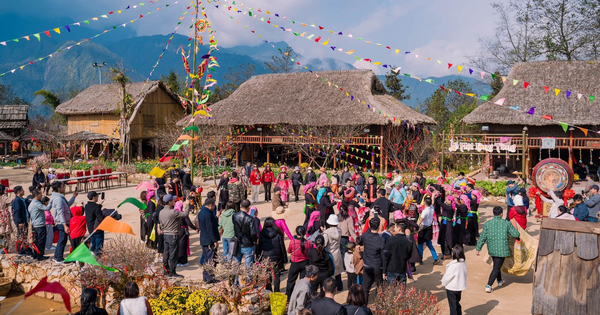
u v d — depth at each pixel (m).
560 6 38.47
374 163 33.16
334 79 35.34
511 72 30.03
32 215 10.60
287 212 10.37
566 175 14.38
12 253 11.14
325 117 31.73
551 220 7.23
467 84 59.34
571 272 6.47
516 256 9.43
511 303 8.55
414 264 10.19
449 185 18.84
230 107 35.91
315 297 6.02
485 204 19.19
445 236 11.25
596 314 6.27
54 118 67.00
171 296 8.77
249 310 8.14
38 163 34.44
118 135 40.59
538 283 6.65
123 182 27.06
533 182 14.98
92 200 10.28
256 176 19.44
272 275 8.76
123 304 6.14
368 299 8.06
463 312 8.15
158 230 10.23
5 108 47.91
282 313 7.88
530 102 27.67
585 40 37.78
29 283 10.18
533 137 27.00
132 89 44.34
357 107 31.75
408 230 9.51
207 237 9.44
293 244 8.24
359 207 11.96
